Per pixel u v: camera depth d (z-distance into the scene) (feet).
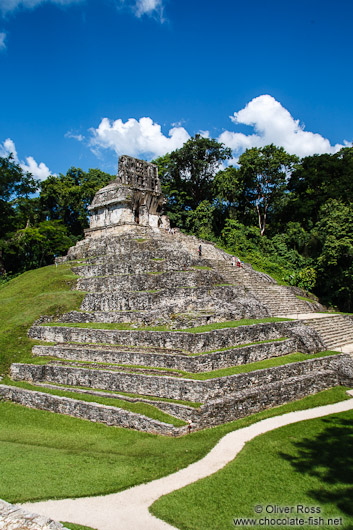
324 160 194.49
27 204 181.47
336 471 41.39
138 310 85.97
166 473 41.50
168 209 202.69
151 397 58.08
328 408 60.34
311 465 42.68
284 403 61.67
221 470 41.73
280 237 178.50
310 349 76.28
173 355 62.28
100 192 141.18
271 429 52.19
